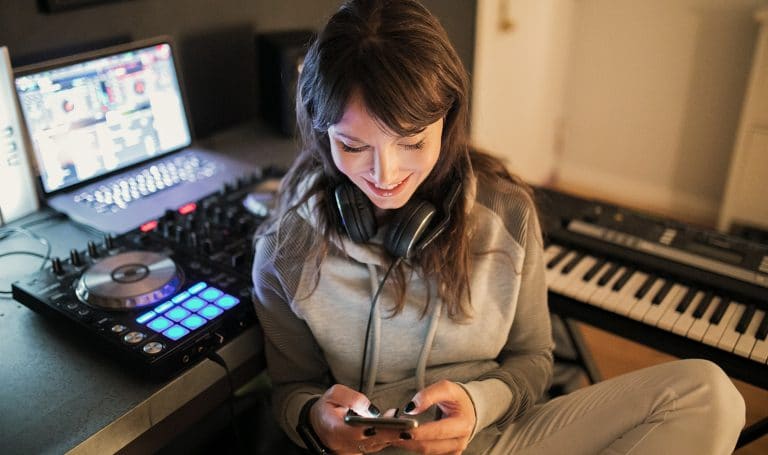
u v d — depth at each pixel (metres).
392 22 0.86
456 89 0.91
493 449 1.11
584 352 1.66
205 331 1.03
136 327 1.03
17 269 1.22
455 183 1.02
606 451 1.05
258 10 1.77
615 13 2.72
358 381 1.13
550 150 3.10
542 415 1.16
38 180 1.33
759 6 2.42
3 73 1.25
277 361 1.13
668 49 2.66
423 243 1.00
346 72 0.84
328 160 1.02
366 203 1.00
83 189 1.45
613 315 1.35
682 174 2.81
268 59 1.72
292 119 1.74
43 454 0.87
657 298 1.35
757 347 1.22
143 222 1.36
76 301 1.09
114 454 0.93
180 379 1.00
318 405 1.01
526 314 1.15
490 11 2.48
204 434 1.30
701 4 2.53
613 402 1.11
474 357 1.14
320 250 1.06
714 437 1.02
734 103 2.59
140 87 1.47
